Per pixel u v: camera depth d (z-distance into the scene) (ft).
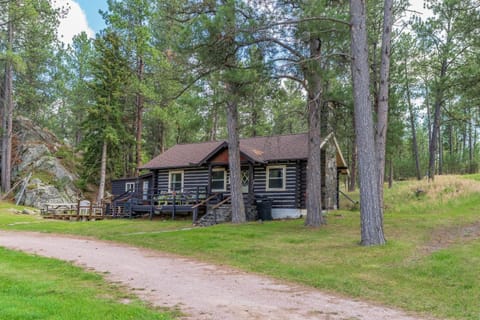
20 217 81.00
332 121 59.41
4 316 17.11
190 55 46.65
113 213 85.46
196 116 52.08
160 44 97.91
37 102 120.78
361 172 39.29
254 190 74.18
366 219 38.58
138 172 104.68
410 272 28.55
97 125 102.22
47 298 20.95
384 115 42.80
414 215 61.41
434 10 65.05
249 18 43.68
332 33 43.57
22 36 112.16
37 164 117.50
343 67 49.26
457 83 60.08
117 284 26.12
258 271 31.07
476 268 27.94
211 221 62.54
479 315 20.21
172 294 23.61
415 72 95.61
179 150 90.33
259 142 81.51
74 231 58.39
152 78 98.73
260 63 45.11
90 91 130.41
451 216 57.31
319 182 54.90
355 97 40.14
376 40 70.03
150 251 40.93
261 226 55.47
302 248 38.83
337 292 24.95
